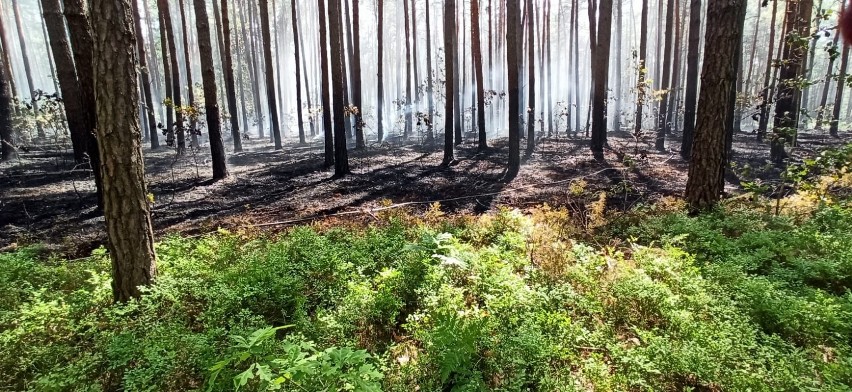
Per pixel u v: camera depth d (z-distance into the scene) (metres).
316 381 3.00
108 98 4.41
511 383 3.34
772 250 5.59
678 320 3.94
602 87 16.70
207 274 5.45
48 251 7.47
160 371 3.55
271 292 4.88
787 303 4.06
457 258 5.38
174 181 14.02
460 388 3.26
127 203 4.66
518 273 5.46
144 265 4.82
